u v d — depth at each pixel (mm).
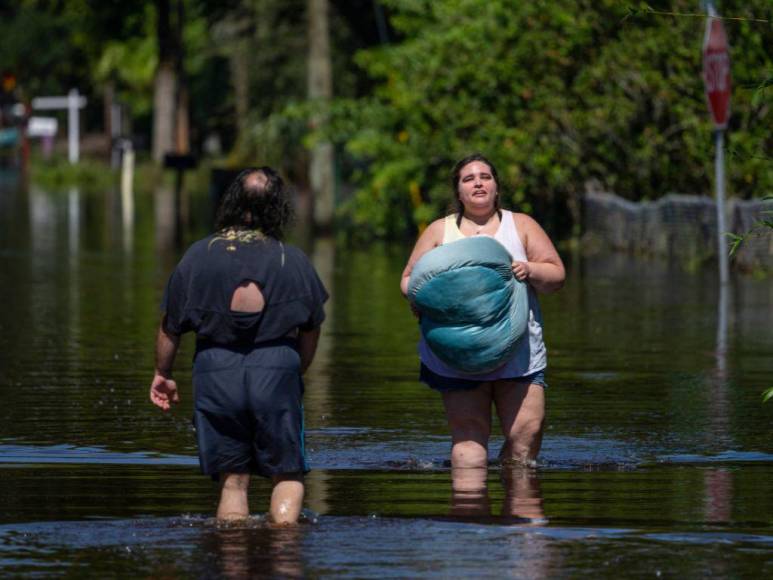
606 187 54469
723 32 37750
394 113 57844
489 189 16641
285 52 102000
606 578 11977
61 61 196000
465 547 12992
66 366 26000
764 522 14070
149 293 39344
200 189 117188
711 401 22141
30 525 14000
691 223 47344
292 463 13836
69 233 65188
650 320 32688
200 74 150500
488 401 17000
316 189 63219
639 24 49406
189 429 19812
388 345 28938
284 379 13805
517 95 53531
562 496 15391
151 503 15109
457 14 56062
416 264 16312
